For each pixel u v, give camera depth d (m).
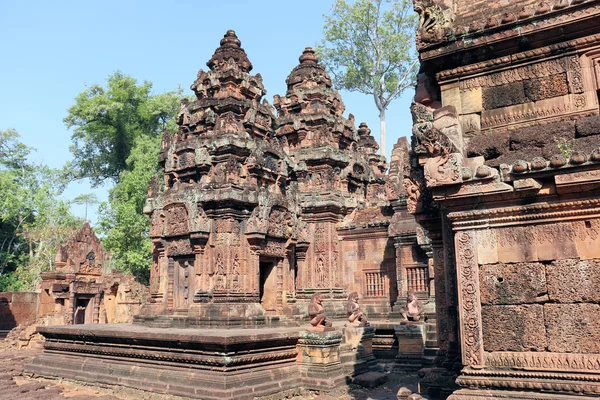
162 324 17.94
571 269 5.93
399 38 35.06
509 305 6.23
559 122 6.41
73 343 15.70
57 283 26.77
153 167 36.75
